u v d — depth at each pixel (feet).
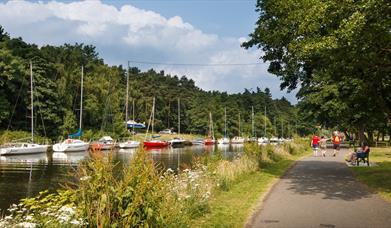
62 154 169.78
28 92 219.61
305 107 178.70
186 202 34.04
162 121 436.76
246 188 49.26
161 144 264.72
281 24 61.57
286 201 40.75
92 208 21.26
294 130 496.23
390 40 43.45
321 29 51.01
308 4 47.52
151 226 22.06
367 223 31.22
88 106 278.05
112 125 279.90
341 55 46.55
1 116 206.90
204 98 488.85
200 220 32.24
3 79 217.15
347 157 101.96
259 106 547.49
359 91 59.31
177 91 492.95
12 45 243.81
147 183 22.41
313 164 85.15
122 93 374.22
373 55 46.52
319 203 39.73
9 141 186.50
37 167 112.68
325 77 77.51
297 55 55.67
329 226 30.32
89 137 234.99
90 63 340.59
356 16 39.27
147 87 451.12
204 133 426.92
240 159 69.31
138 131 373.81
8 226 23.68
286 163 86.84
